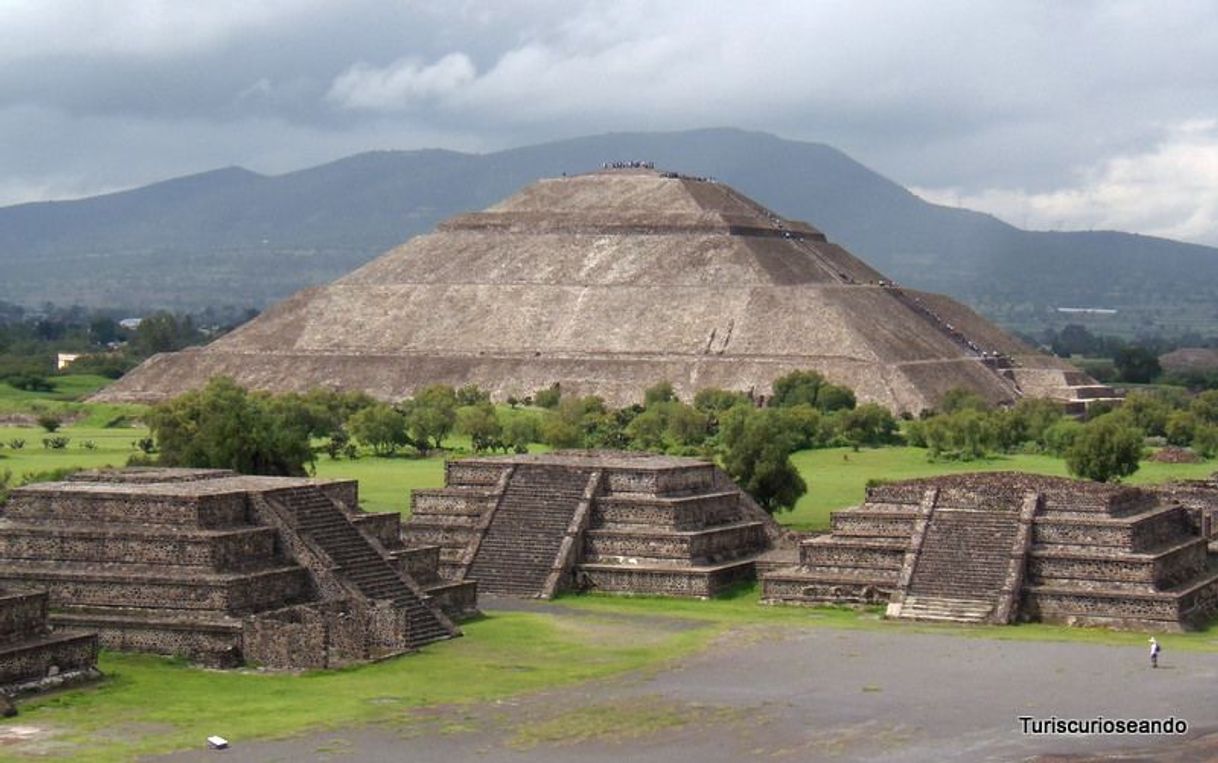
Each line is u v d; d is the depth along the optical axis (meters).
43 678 96.56
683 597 137.00
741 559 145.25
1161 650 113.38
